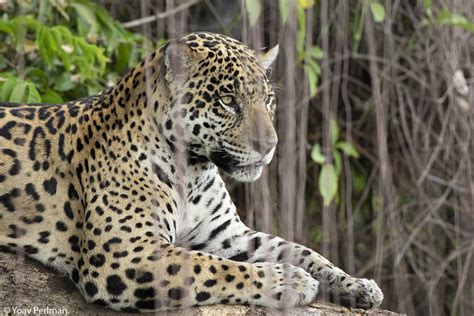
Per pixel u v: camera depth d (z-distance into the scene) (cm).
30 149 735
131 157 718
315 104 1228
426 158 1246
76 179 727
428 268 1270
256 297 677
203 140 723
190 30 1201
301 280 693
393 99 1252
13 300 704
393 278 1265
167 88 717
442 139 1215
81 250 707
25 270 721
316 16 1198
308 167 1247
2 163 727
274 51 788
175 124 717
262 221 1066
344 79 1216
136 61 1094
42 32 947
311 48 1084
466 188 1232
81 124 742
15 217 725
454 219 1286
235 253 783
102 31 1070
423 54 1228
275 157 1102
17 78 888
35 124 746
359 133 1267
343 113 1266
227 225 777
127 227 690
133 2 1218
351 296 728
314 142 1243
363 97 1259
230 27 1193
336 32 1209
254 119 713
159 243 686
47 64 976
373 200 1265
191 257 681
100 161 720
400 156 1269
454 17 1178
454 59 1211
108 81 1066
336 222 1266
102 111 741
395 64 1210
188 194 745
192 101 716
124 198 704
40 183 728
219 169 740
